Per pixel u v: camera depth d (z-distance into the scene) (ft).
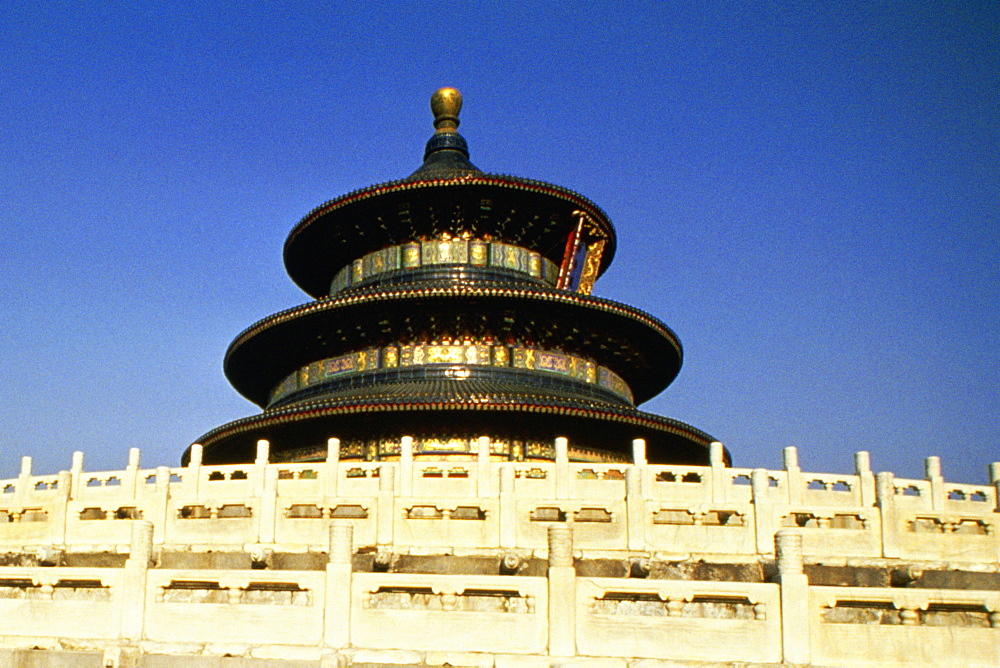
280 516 109.91
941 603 82.94
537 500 108.37
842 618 88.48
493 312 194.90
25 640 87.56
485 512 108.17
